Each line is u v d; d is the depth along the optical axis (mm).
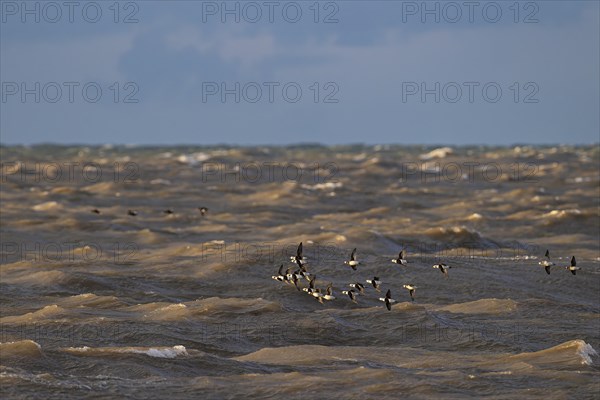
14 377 127375
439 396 128500
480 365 149375
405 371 142500
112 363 140000
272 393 127688
